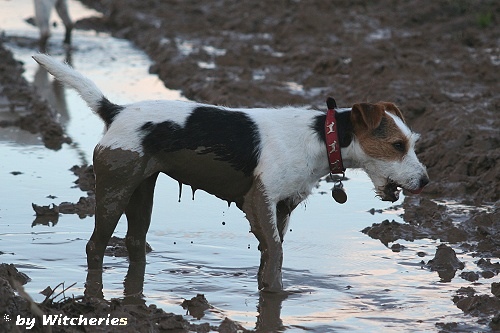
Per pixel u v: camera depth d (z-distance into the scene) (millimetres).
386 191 10789
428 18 28938
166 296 10469
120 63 25750
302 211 13961
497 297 10320
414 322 9766
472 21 27750
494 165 15641
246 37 28062
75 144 17484
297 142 10523
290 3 31766
